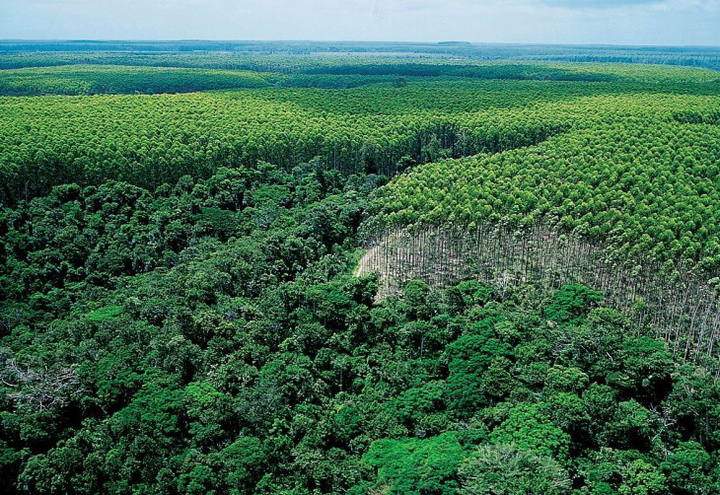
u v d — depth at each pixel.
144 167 172.88
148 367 93.56
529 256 129.00
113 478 75.94
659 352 90.69
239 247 137.25
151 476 76.56
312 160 197.25
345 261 144.38
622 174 152.88
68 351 96.88
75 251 136.62
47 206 149.00
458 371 92.62
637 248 118.31
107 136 185.25
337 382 99.69
